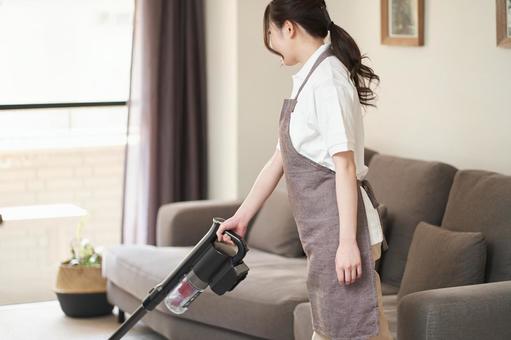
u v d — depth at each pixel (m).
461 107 4.39
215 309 3.97
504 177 3.66
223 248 2.66
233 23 5.48
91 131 5.99
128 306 4.70
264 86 5.54
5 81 5.74
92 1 5.88
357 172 2.70
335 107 2.58
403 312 3.01
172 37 5.73
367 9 5.09
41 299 5.51
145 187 5.75
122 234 5.76
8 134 5.82
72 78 5.88
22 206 5.86
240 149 5.52
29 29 5.77
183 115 5.85
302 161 2.67
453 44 4.41
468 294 2.99
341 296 2.65
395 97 4.88
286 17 2.73
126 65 5.97
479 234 3.50
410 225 4.09
